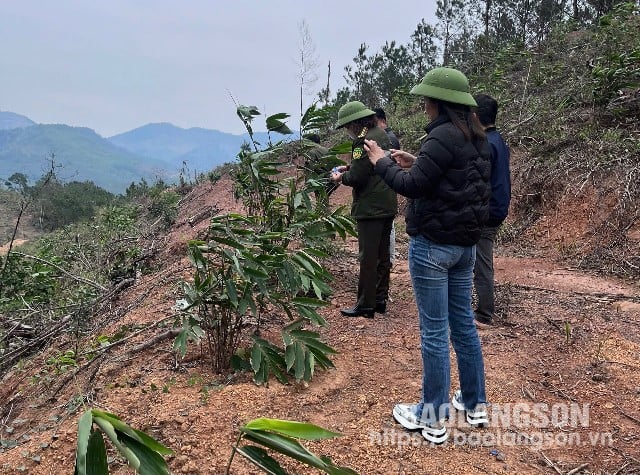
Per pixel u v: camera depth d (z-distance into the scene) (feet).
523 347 13.88
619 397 11.46
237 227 13.25
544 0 51.88
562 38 40.78
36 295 23.57
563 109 31.22
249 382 11.62
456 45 57.06
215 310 12.00
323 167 17.33
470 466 9.18
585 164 25.67
